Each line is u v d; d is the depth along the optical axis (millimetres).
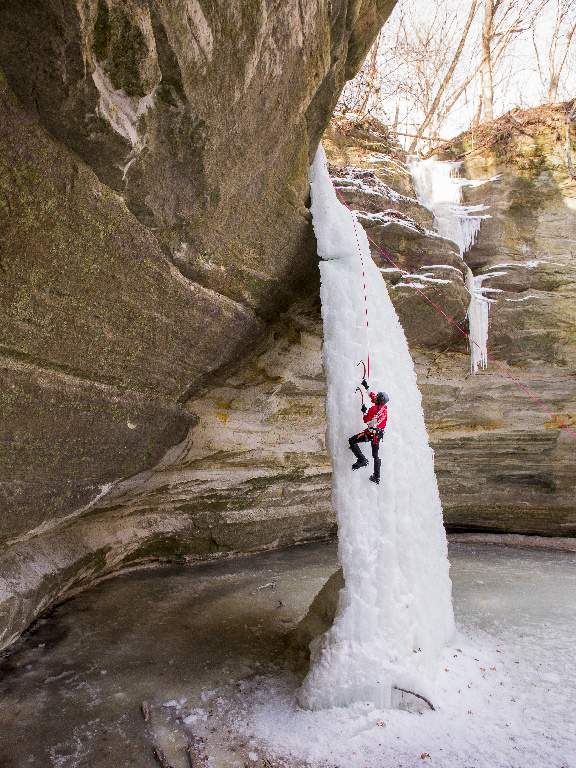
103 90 3254
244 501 10625
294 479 11250
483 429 12609
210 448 9156
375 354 6859
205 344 6688
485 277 12391
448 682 5617
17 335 3861
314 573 9828
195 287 5742
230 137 4805
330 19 5738
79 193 3641
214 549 10414
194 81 3922
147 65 3365
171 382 6641
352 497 6055
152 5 3207
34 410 4395
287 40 4891
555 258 12602
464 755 4547
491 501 13023
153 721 4926
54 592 6984
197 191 4809
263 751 4566
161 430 7090
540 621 7473
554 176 12914
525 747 4637
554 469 12742
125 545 8789
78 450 5434
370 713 5016
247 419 9711
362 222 9523
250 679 5797
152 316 5332
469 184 13070
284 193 6520
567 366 12211
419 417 7570
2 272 3406
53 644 6348
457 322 10836
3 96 2883
